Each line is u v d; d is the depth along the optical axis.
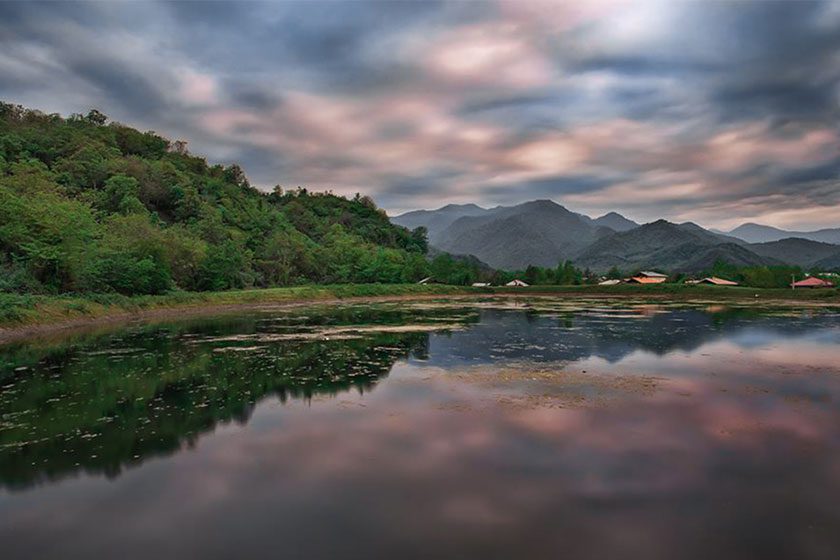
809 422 14.79
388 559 8.14
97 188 95.75
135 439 13.88
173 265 62.28
